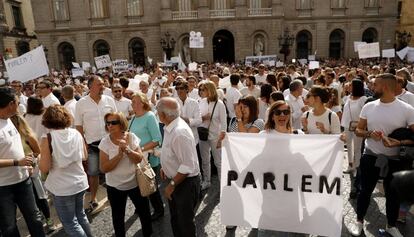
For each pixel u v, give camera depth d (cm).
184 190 374
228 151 381
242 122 473
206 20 3606
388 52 1888
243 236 455
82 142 409
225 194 383
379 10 3769
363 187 431
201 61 3675
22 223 544
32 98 546
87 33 3903
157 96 998
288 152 364
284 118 375
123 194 421
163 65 2461
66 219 387
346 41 3844
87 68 2434
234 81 794
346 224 470
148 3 3784
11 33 3975
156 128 489
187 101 604
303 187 362
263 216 374
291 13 3791
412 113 387
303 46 3909
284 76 843
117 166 411
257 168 372
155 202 509
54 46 3959
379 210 504
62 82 1723
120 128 402
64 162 374
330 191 355
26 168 399
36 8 3884
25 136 423
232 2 3734
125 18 3838
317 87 479
